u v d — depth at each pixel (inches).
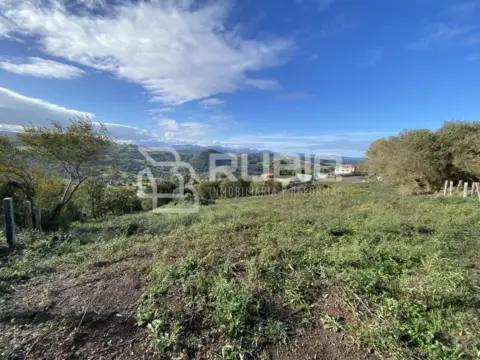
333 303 90.8
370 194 431.5
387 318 79.7
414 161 422.3
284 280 106.8
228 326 78.0
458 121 418.3
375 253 132.1
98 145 413.4
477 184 335.3
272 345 73.0
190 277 108.7
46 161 401.4
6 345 74.1
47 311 91.4
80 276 122.8
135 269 125.9
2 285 114.5
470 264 122.1
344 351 69.9
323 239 159.5
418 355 67.1
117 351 71.9
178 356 69.8
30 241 190.5
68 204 464.8
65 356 70.1
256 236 175.9
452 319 81.0
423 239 158.1
